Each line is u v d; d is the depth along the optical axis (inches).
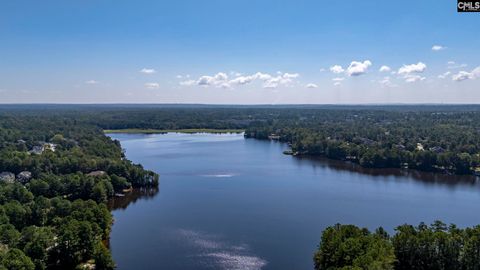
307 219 7288.4
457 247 4827.8
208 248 6033.5
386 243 4756.4
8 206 6565.0
